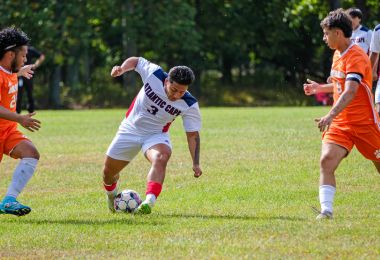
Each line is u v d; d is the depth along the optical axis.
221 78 110.69
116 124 50.81
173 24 93.19
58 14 92.81
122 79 106.31
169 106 19.16
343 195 22.47
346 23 18.25
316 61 108.12
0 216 19.81
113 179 20.11
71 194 24.23
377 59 25.92
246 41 104.00
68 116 62.56
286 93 100.94
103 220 18.69
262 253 14.35
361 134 18.34
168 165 29.80
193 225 17.50
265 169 27.98
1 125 19.45
